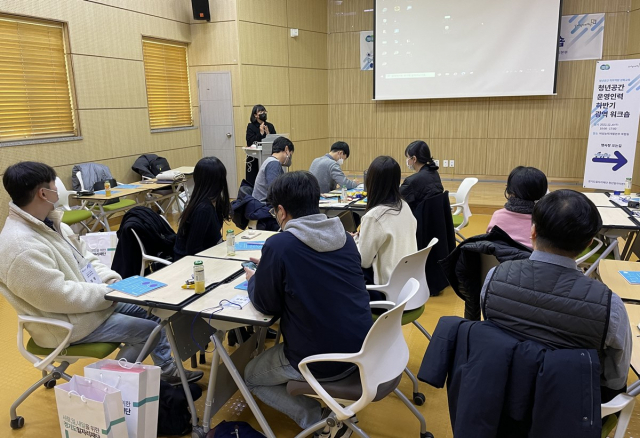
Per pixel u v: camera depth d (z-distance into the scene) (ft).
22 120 16.61
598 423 3.76
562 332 4.01
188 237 8.87
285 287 5.46
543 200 4.29
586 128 24.39
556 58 23.56
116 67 19.74
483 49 24.70
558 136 24.91
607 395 4.94
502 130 25.81
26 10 16.06
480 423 4.08
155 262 9.68
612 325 3.95
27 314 6.61
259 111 21.26
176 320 7.04
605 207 11.84
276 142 14.19
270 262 5.48
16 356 9.50
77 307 6.56
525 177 7.83
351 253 5.86
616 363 4.23
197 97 24.07
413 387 8.03
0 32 15.69
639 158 22.11
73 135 18.33
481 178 26.73
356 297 5.72
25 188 6.38
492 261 6.93
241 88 23.15
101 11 18.89
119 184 18.47
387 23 26.12
